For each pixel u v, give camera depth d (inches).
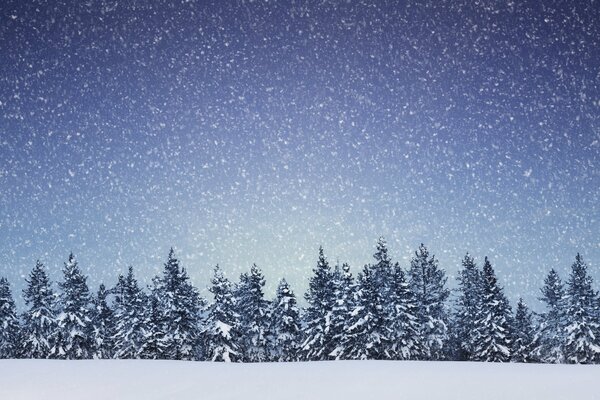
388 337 1995.6
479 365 1069.1
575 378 789.9
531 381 761.0
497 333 2070.6
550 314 2374.5
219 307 2169.0
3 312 2529.5
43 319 2346.2
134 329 2252.7
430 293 2188.7
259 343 2206.0
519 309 2576.3
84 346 2372.0
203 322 2180.1
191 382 834.8
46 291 2413.9
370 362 1162.0
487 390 682.8
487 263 2208.4
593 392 646.5
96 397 714.2
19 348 2460.6
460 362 1171.9
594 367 1016.2
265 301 2250.2
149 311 2258.9
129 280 2391.7
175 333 2201.0
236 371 981.8
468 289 2246.6
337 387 740.7
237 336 2191.2
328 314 2097.7
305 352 2150.6
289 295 2253.9
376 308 2007.9
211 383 818.2
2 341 2497.5
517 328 2458.2
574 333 2153.1
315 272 2206.0
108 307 2561.5
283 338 2194.9
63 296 2372.0
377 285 2081.7
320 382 797.2
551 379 781.3
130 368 1058.7
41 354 2345.0
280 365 1106.1
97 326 2484.0
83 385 826.2
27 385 839.1
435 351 2117.4
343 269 2140.7
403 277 2123.5
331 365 1087.6
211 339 2154.3
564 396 625.6
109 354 2459.4
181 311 2233.0
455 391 679.1
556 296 2434.8
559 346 2236.7
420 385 737.6
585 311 2180.1
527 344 2458.2
